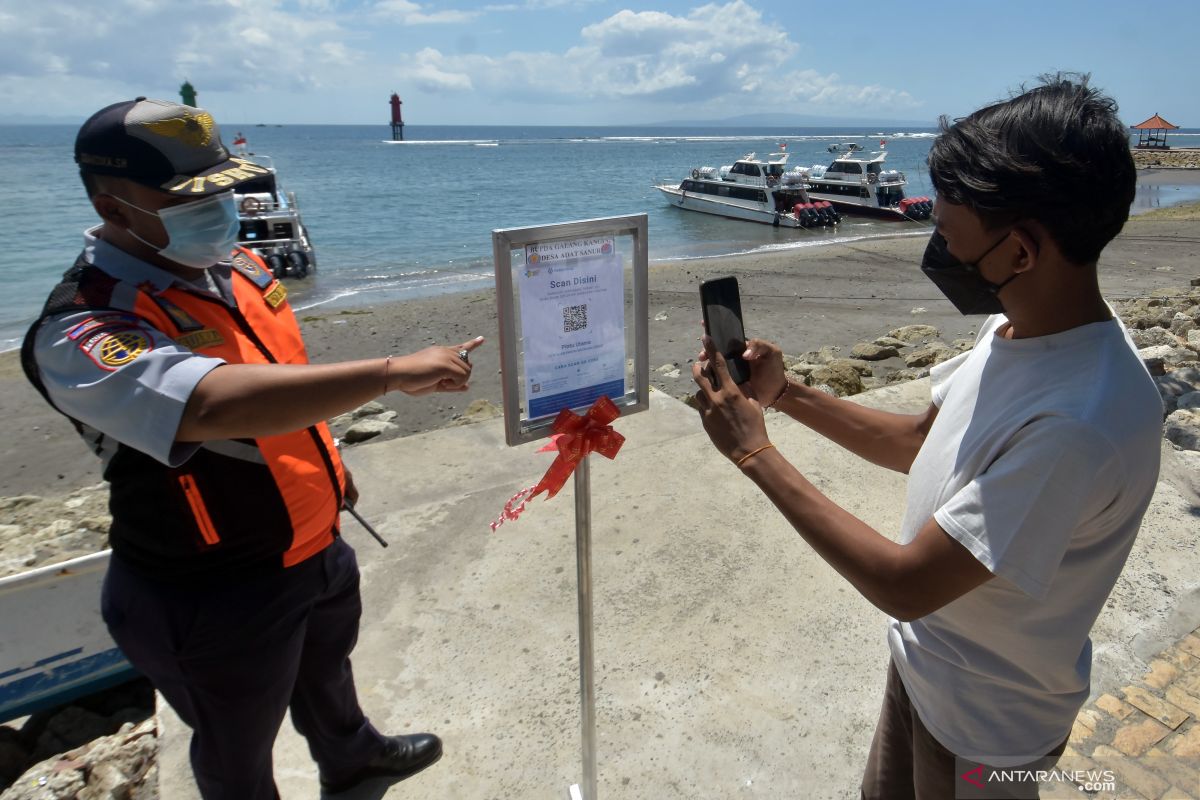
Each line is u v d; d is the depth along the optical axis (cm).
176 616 165
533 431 168
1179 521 355
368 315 1378
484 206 3559
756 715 259
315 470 179
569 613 307
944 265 128
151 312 156
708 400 143
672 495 384
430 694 270
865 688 269
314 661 206
